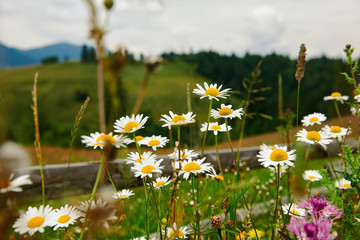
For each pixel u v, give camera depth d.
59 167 1.89
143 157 1.06
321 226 0.76
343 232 0.99
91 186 1.96
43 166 1.85
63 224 0.81
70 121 37.84
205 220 1.27
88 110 41.78
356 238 0.96
